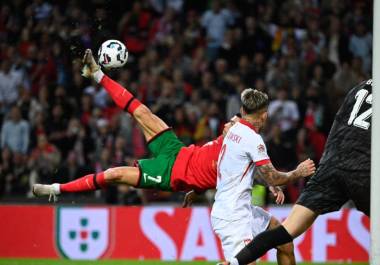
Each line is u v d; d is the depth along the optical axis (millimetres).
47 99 53406
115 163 47812
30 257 42875
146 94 53250
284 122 50906
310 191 24328
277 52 56688
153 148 26828
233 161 25484
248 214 25562
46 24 58188
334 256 42500
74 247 42812
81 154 50312
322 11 59062
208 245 42406
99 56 27281
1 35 58969
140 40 58562
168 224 42688
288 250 26422
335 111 52000
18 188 49000
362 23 58156
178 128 50188
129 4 60125
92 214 42938
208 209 42625
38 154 49156
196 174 26219
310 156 47500
